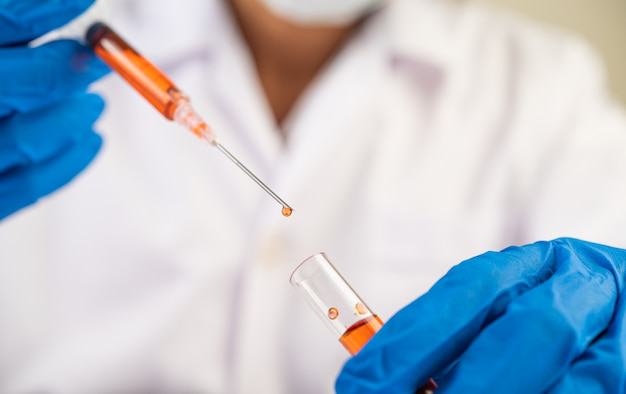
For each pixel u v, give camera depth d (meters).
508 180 0.53
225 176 0.50
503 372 0.29
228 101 0.50
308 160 0.49
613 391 0.29
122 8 0.54
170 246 0.49
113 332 0.48
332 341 0.49
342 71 0.51
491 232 0.52
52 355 0.48
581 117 0.55
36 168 0.39
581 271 0.31
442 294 0.30
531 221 0.52
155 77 0.36
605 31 0.76
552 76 0.57
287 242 0.50
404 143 0.53
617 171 0.52
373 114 0.52
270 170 0.50
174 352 0.48
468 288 0.30
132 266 0.49
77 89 0.39
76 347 0.48
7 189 0.39
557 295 0.30
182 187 0.50
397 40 0.52
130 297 0.49
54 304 0.49
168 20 0.51
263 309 0.48
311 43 0.52
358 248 0.51
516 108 0.55
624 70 0.77
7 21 0.37
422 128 0.53
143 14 0.53
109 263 0.49
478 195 0.53
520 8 0.76
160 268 0.49
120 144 0.50
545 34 0.61
